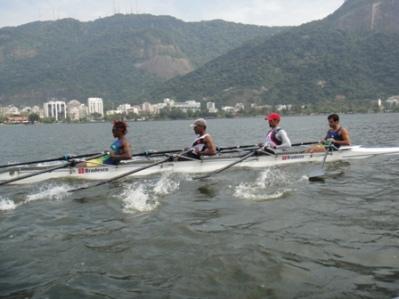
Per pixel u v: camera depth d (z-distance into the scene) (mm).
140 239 7273
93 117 186625
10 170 12266
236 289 5414
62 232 7812
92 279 5789
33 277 5898
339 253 6438
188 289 5441
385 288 5332
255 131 50312
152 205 9562
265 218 8312
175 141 36031
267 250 6609
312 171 12336
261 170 13672
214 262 6211
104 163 13055
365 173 13086
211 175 13070
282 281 5590
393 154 16766
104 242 7191
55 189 11375
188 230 7664
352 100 176875
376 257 6254
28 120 162250
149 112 187375
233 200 9875
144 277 5812
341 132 15859
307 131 44531
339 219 8117
